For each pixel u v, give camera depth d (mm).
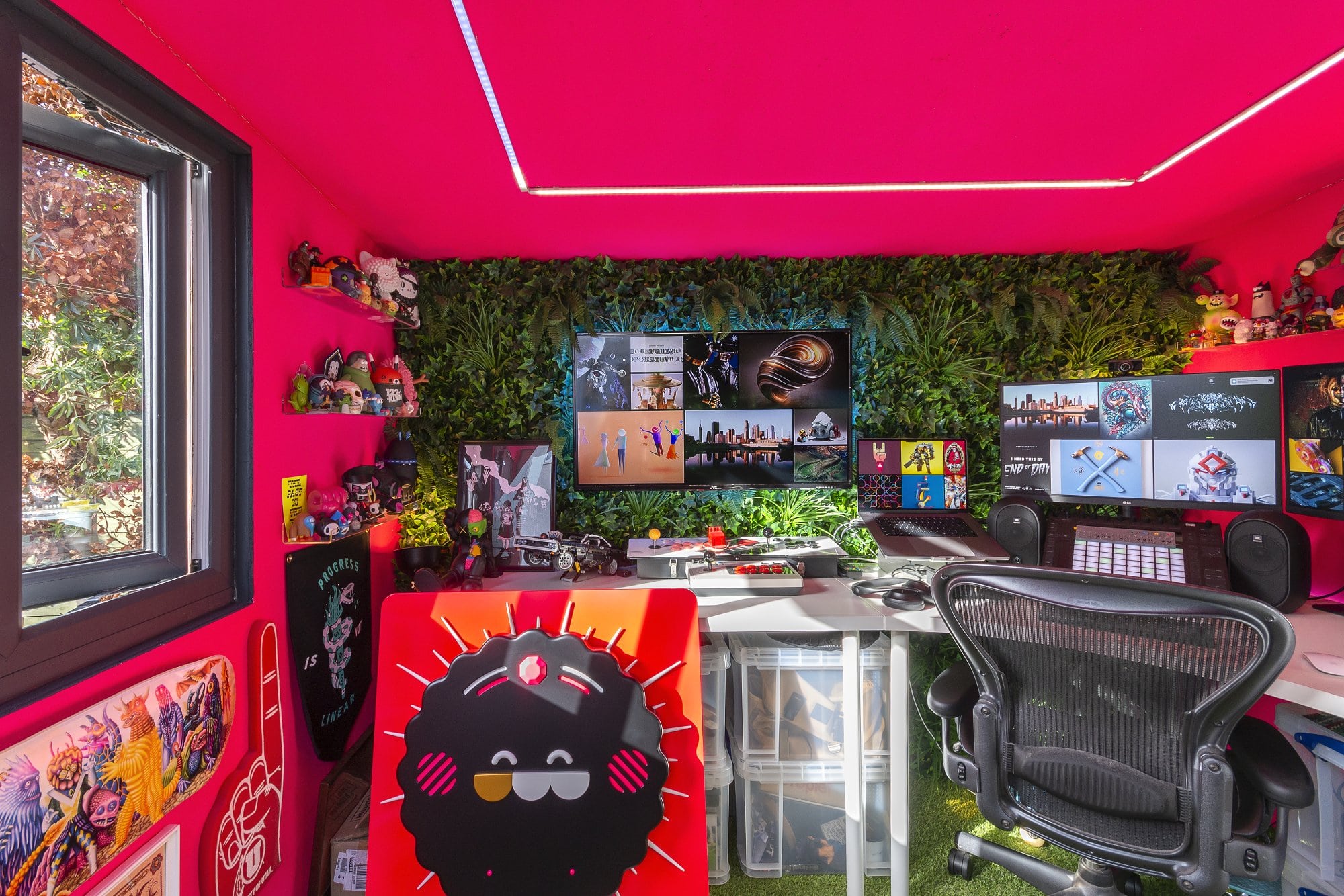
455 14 1049
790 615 1662
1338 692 1197
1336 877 1438
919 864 1799
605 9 1035
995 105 1362
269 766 1441
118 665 1004
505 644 1102
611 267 2369
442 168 1634
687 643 1161
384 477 2033
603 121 1410
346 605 1838
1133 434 1967
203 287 1271
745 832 1806
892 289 2410
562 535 2281
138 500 1156
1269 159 1632
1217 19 1087
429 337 2391
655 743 1095
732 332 2391
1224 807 1049
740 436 2406
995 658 1271
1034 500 2135
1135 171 1695
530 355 2406
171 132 1163
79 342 1049
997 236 2193
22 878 795
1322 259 1725
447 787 1075
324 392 1626
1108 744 1168
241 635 1363
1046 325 2293
